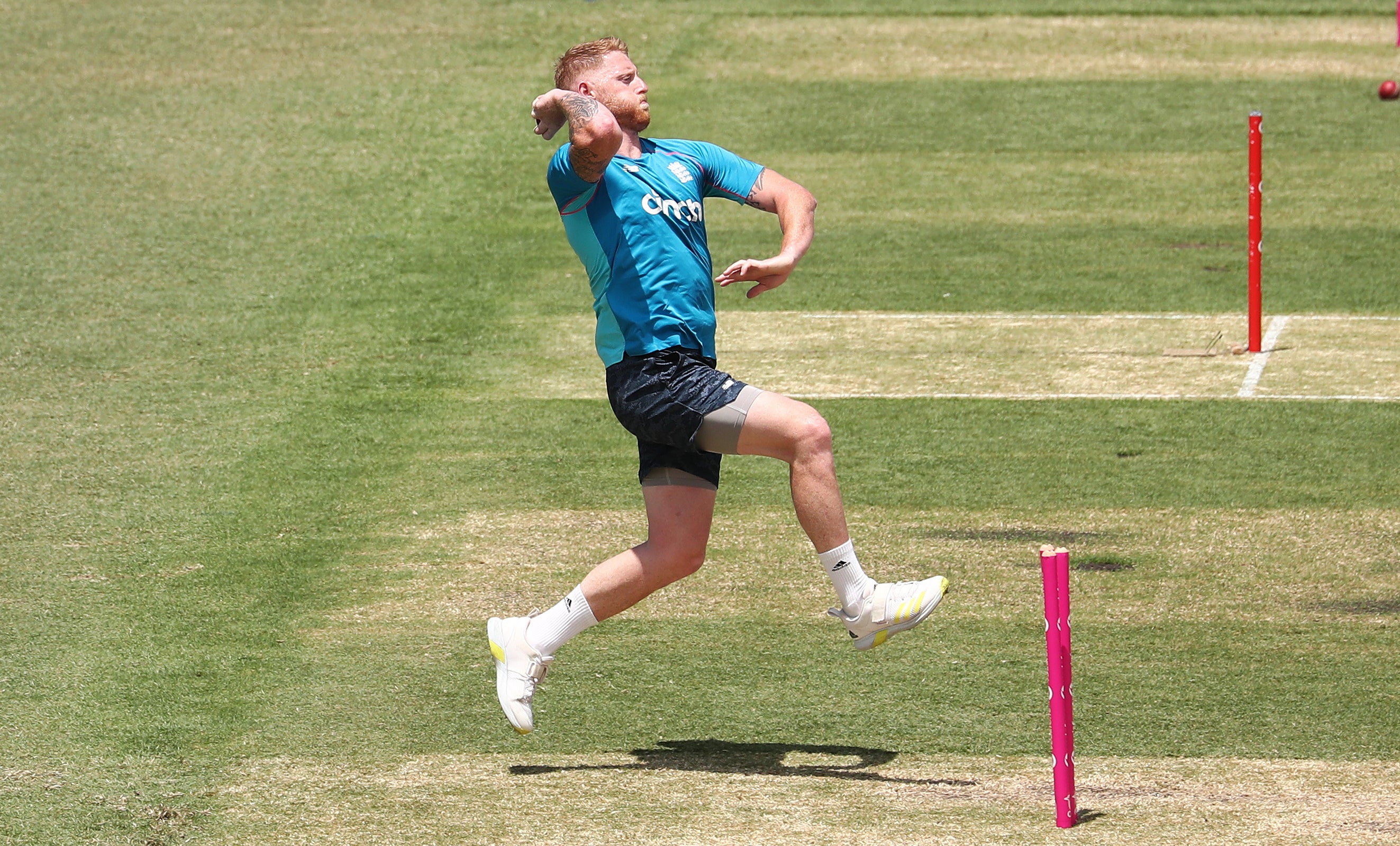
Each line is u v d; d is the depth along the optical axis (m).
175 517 30.47
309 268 50.06
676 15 82.62
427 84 71.25
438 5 84.38
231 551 28.67
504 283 48.75
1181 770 19.38
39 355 41.84
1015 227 54.28
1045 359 40.91
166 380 39.88
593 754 20.19
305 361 41.44
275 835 17.94
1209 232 53.41
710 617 25.25
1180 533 28.78
